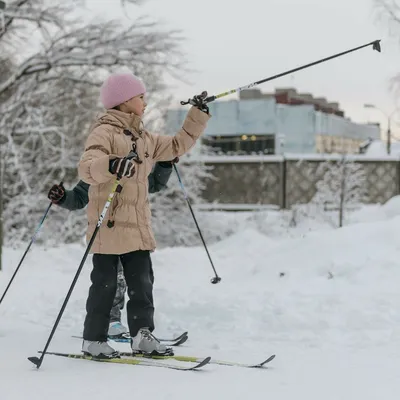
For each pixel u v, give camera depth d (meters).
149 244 3.61
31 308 5.73
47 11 12.73
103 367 3.28
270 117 31.58
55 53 13.39
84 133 15.99
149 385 2.88
